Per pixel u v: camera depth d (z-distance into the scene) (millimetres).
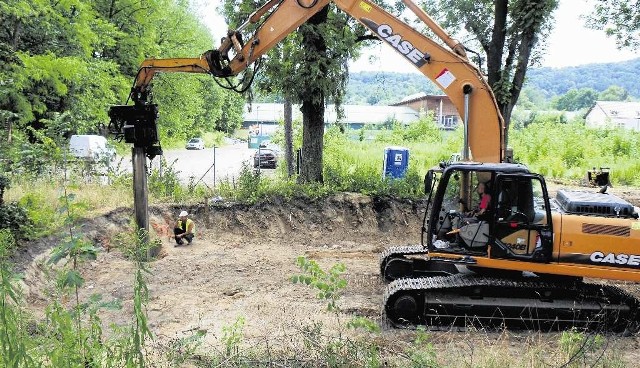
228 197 14211
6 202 10250
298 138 22859
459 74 7984
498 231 7438
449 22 15078
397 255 9336
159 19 29594
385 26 8344
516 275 7734
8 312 3799
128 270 9914
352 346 5090
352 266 10578
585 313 7387
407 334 7141
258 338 6410
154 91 32719
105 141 18844
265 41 9336
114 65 23203
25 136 16469
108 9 26078
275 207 13859
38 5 16531
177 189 14094
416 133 40500
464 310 7453
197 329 6363
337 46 13719
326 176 15688
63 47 19125
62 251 3977
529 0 13758
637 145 28422
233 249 11875
